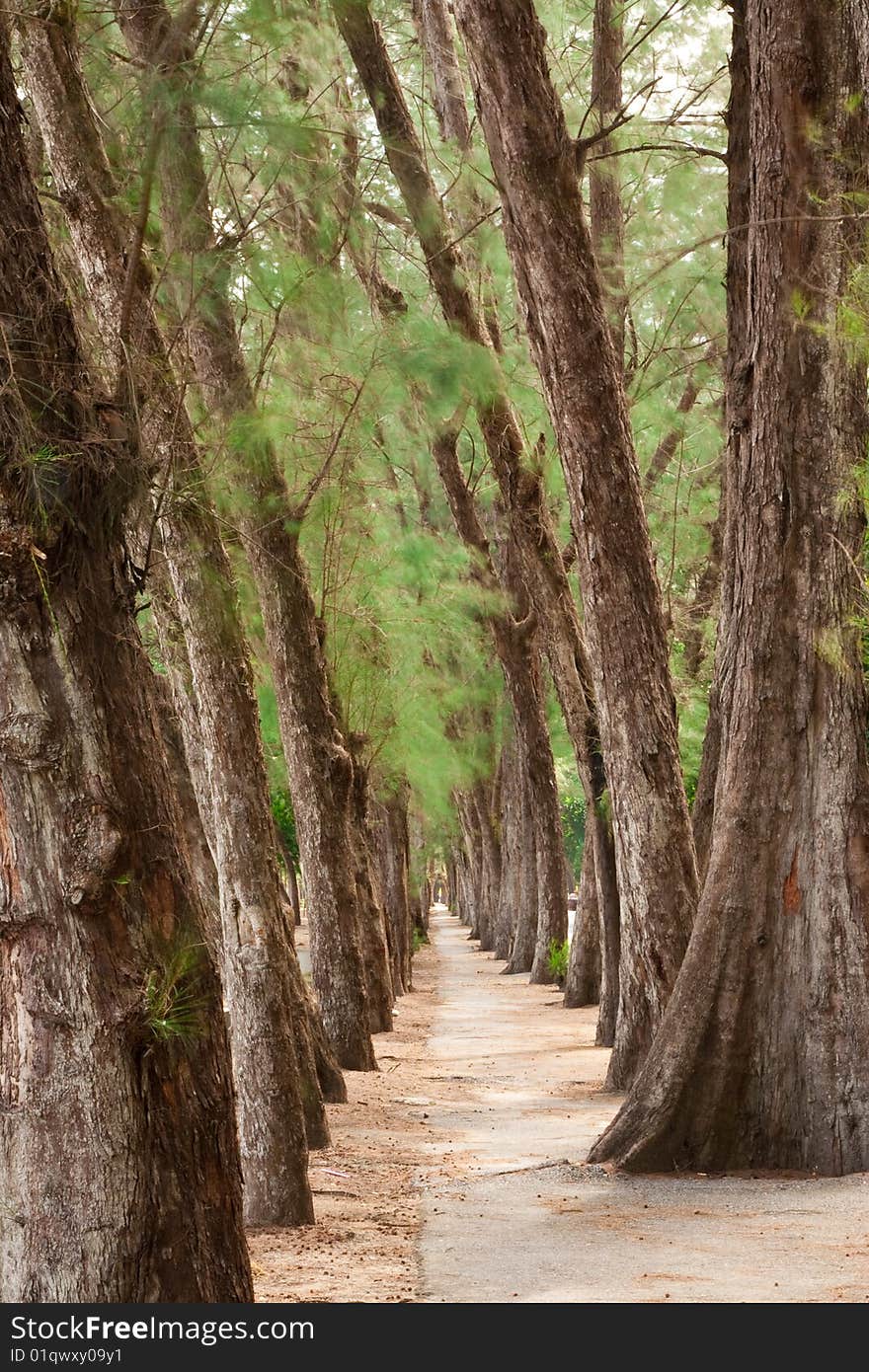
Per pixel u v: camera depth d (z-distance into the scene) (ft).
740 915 32.19
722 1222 25.43
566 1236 24.62
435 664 74.33
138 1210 12.12
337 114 27.94
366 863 72.43
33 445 12.54
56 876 12.24
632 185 55.01
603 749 41.24
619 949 59.77
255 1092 27.58
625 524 39.63
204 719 28.58
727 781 33.09
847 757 31.99
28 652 12.43
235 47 21.95
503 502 76.43
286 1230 26.30
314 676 51.16
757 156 32.45
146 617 35.70
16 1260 12.07
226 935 28.45
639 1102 32.32
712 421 65.31
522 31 38.09
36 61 20.75
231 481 25.72
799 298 27.68
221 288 21.03
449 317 52.70
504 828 140.56
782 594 32.65
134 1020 12.23
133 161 20.59
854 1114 30.37
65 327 13.28
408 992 101.55
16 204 13.14
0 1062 12.25
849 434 32.40
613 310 50.26
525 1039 66.18
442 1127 40.60
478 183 55.67
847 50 31.48
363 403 33.81
